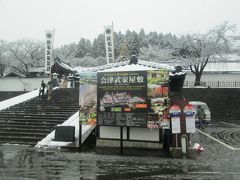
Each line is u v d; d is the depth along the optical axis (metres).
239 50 43.88
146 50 62.94
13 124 20.91
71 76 38.84
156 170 11.52
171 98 16.22
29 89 45.94
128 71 14.98
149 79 14.62
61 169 11.66
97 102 15.70
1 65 68.31
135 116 14.84
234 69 45.00
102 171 11.36
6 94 41.19
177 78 16.41
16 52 69.12
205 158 13.78
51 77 39.28
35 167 11.95
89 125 16.58
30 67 68.62
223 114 33.88
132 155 14.40
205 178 10.34
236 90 34.06
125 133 15.87
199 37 43.31
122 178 10.41
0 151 15.40
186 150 14.12
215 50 42.03
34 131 19.23
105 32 41.47
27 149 15.99
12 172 11.14
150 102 14.57
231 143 17.95
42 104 25.97
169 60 50.44
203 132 23.06
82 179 10.30
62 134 16.80
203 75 42.62
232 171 11.32
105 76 15.52
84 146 16.48
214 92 34.38
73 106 24.73
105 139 16.25
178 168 11.83
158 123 14.42
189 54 44.00
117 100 15.24
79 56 97.44
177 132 14.00
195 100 34.56
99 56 87.00
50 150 15.67
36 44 70.62
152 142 15.45
